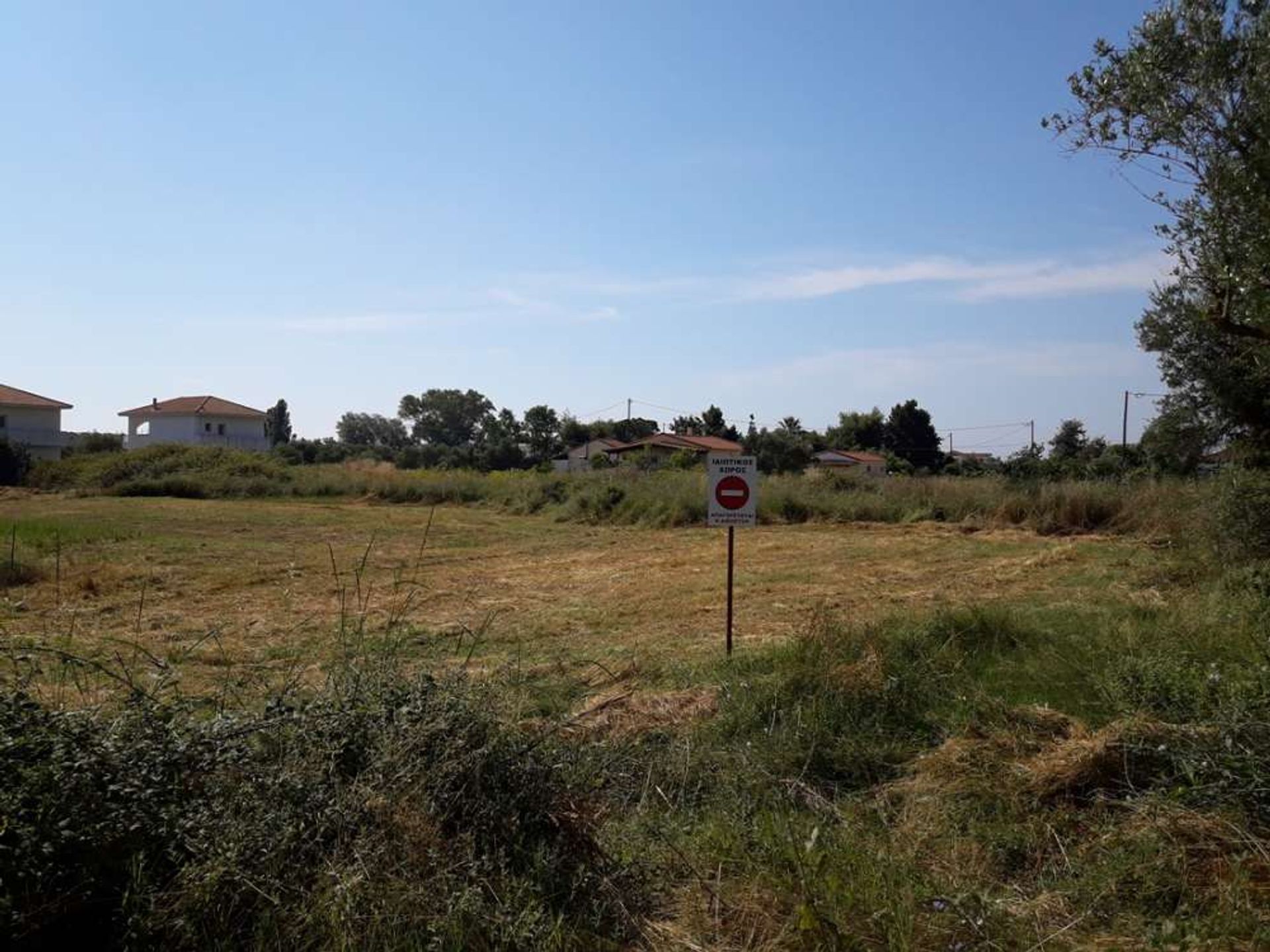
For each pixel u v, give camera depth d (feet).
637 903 14.20
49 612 40.83
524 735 16.81
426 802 14.11
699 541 75.72
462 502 123.34
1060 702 23.22
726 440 217.97
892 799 18.62
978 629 28.89
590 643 35.32
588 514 96.73
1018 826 16.72
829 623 28.55
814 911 12.82
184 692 25.38
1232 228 28.32
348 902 12.44
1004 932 13.15
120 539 71.36
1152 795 16.92
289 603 44.68
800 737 20.89
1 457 163.84
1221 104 28.48
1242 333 29.12
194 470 147.02
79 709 16.20
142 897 12.29
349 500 131.64
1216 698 20.74
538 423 251.39
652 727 22.13
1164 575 45.11
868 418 237.66
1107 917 13.74
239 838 13.12
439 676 22.45
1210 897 13.96
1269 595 34.37
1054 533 77.92
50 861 12.17
